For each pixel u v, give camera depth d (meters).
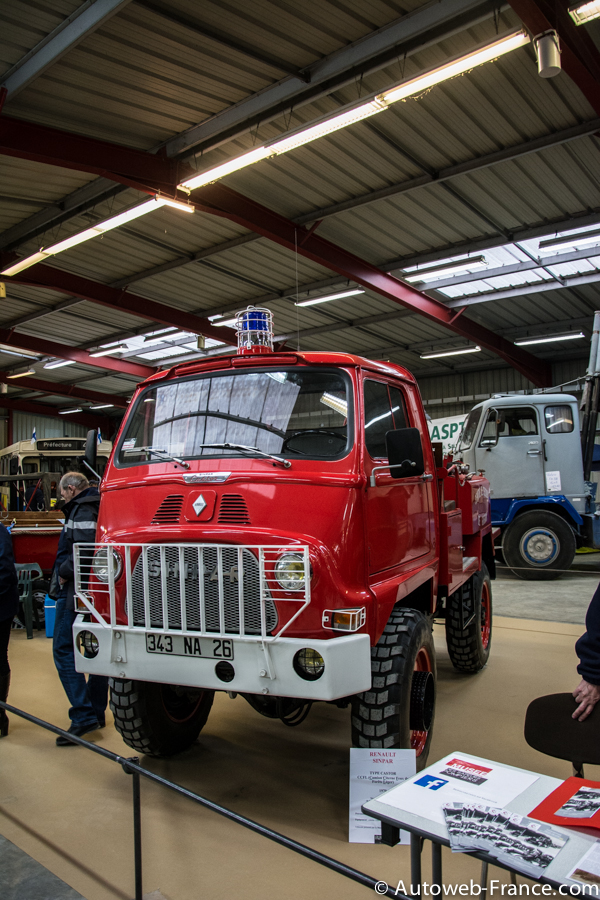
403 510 3.33
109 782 3.42
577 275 13.48
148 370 21.30
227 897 2.37
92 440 3.54
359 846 2.69
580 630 6.66
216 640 2.70
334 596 2.64
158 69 7.20
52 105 7.72
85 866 2.59
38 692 4.97
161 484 3.07
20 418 26.59
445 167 9.45
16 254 12.37
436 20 6.48
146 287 14.47
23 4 6.13
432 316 14.74
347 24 6.71
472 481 5.11
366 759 2.76
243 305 15.59
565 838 1.30
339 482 2.79
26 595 6.99
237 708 4.55
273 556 2.67
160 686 3.51
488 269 13.19
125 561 2.93
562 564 9.88
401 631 2.99
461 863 2.59
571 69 6.73
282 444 3.07
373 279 13.05
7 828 2.93
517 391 20.36
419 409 3.91
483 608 5.46
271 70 7.32
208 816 3.01
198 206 9.63
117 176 8.59
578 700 1.90
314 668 2.57
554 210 10.84
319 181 9.83
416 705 2.99
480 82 7.46
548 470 10.15
